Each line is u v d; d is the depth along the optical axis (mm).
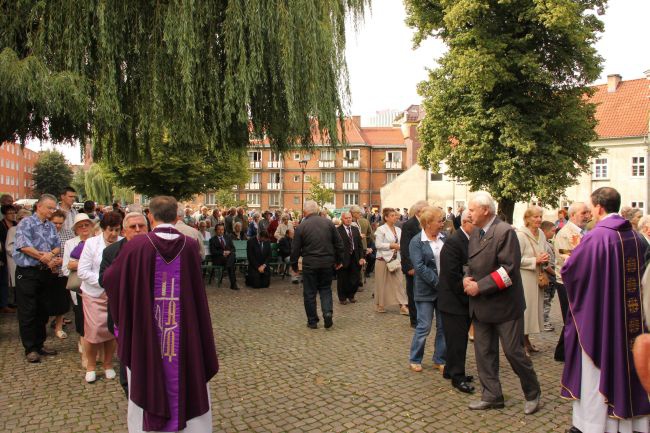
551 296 8031
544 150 22547
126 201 57094
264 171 67125
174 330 3387
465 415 4555
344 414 4551
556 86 23406
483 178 23938
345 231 9984
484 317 4621
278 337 7340
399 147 66500
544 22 20672
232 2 8852
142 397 3291
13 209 8586
